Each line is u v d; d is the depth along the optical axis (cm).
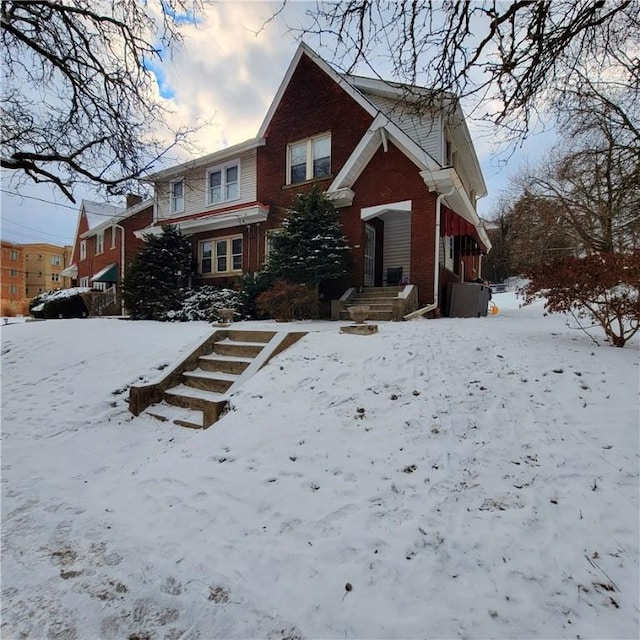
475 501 269
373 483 297
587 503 259
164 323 1095
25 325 1059
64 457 448
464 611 196
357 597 210
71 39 664
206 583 229
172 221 1506
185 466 359
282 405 434
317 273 1023
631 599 195
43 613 212
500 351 516
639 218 1194
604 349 523
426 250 998
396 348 538
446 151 1211
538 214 1919
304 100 1270
